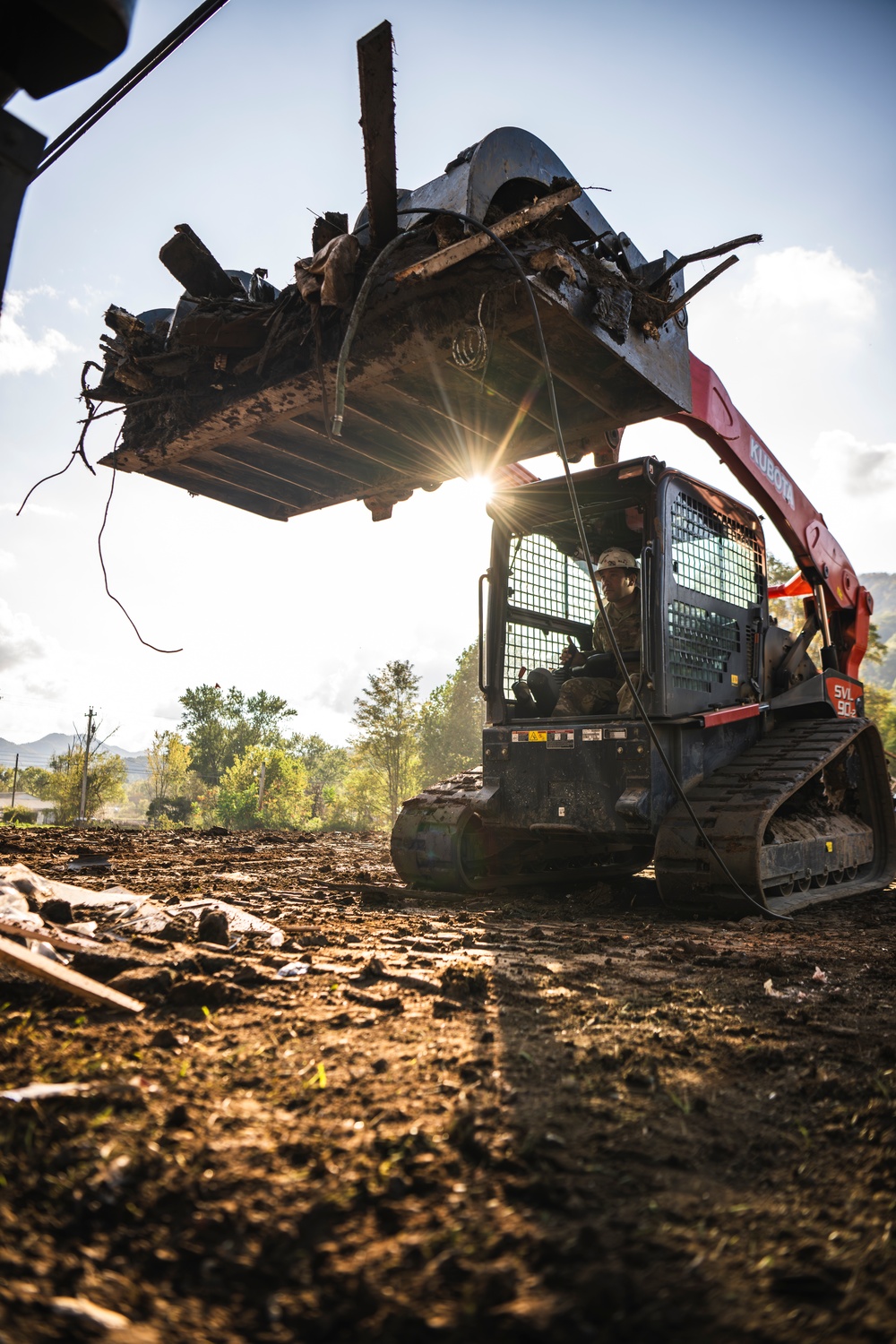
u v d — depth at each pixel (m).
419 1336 1.32
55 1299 1.34
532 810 6.52
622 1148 2.01
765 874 5.95
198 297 5.56
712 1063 2.67
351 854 10.29
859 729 7.25
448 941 4.55
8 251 2.32
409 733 54.47
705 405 7.28
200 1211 1.64
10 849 8.70
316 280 4.77
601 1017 3.13
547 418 5.73
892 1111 2.26
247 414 5.52
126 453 6.14
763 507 8.35
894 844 8.45
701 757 6.54
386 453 6.23
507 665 7.00
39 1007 2.91
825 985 3.80
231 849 10.41
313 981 3.46
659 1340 1.33
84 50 2.24
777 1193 1.83
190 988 3.10
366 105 4.32
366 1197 1.71
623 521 7.16
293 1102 2.19
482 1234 1.59
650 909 6.32
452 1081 2.40
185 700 98.50
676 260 5.44
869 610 10.02
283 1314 1.36
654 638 6.15
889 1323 1.37
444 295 4.60
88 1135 1.92
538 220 4.30
